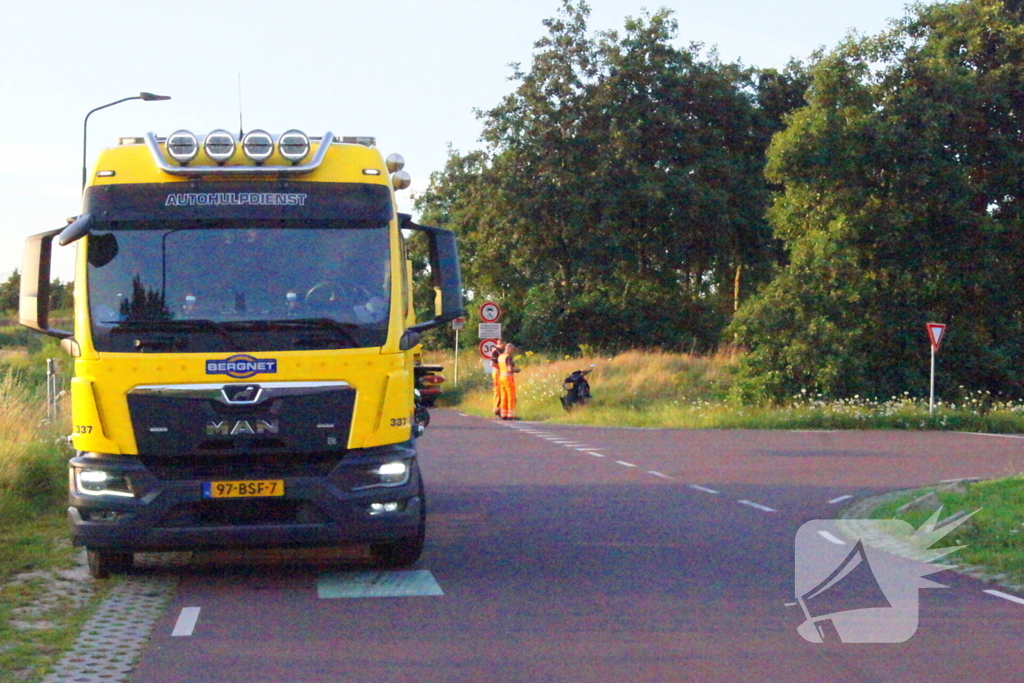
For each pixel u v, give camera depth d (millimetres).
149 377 7945
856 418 25828
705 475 15531
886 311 32281
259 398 7969
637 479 15062
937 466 16781
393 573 8867
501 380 29266
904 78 32406
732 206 51812
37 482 12680
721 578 8625
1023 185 32938
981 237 32188
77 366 8070
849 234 31359
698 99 51969
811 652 6492
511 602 7824
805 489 14023
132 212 8164
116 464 7949
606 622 7227
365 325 8164
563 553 9719
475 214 48906
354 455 8125
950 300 33375
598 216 48000
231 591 8227
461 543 10234
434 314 8766
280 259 8188
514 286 51188
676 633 6934
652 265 52781
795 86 56000
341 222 8328
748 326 31000
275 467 8062
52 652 6449
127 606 7719
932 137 31344
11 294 51312
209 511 8000
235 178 8289
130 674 6059
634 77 49312
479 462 17203
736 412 26875
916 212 31891
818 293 31000
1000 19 32562
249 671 6117
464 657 6387
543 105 47125
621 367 36656
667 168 49812
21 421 14383
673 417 26688
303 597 8016
